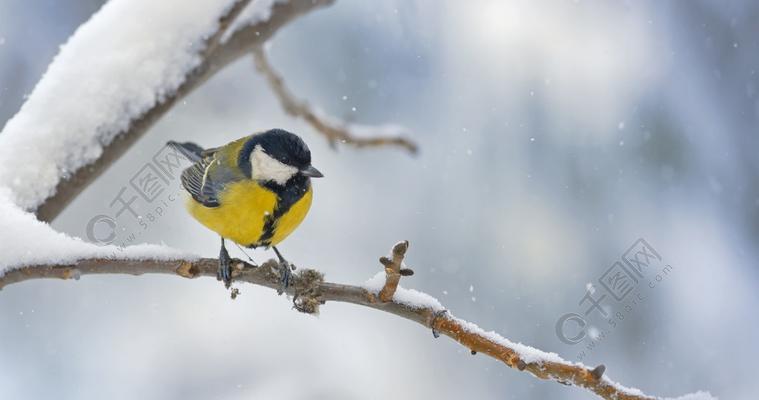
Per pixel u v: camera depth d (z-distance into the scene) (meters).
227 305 12.28
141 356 11.83
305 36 12.59
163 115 6.67
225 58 7.12
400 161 12.75
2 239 5.52
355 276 12.38
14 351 11.67
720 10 13.10
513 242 11.98
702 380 11.73
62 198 6.26
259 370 11.86
